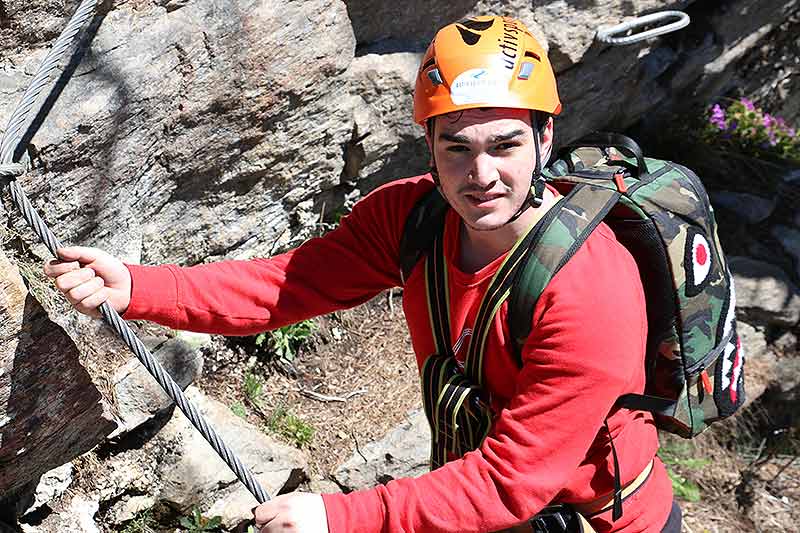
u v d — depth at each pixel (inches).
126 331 78.3
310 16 129.8
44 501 104.4
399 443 148.3
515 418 72.5
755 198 227.9
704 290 81.8
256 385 145.9
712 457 193.0
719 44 210.1
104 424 98.7
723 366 86.0
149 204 120.0
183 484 122.1
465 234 79.3
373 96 147.1
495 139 71.3
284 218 145.3
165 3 112.1
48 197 102.7
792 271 220.4
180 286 82.1
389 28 147.7
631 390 78.5
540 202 74.0
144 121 111.7
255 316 84.7
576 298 71.6
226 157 127.6
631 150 83.1
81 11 86.8
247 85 124.2
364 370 158.7
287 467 135.6
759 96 257.0
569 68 175.2
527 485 71.2
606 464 81.5
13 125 82.1
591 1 167.3
